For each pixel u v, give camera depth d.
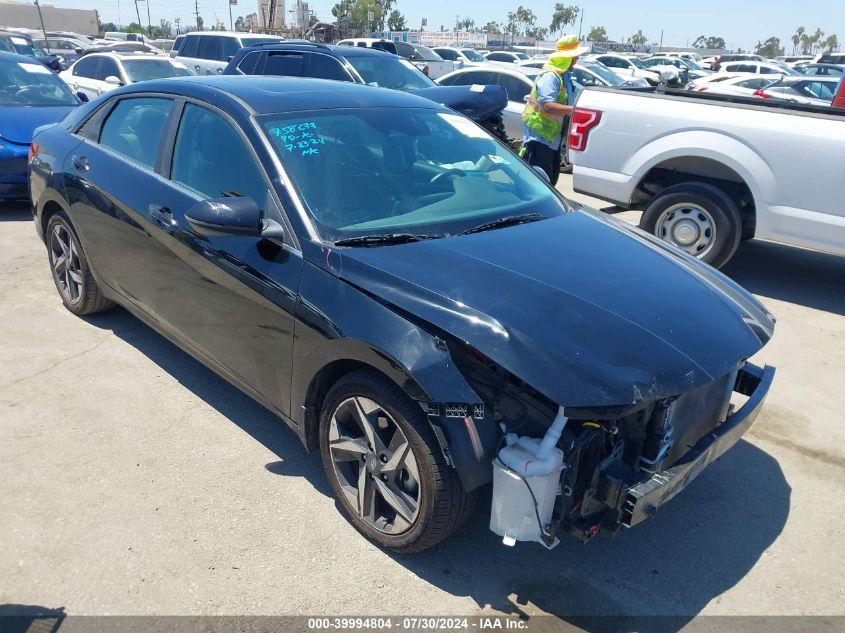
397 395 2.54
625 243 3.30
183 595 2.56
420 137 3.70
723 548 2.95
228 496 3.11
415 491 2.63
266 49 9.82
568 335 2.44
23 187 7.39
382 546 2.79
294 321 2.86
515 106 10.98
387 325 2.54
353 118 3.56
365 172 3.29
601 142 6.40
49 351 4.40
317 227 2.94
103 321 4.89
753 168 5.68
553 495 2.35
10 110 7.75
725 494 3.31
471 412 2.38
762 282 6.41
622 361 2.38
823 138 5.39
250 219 2.89
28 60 8.97
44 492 3.07
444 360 2.41
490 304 2.52
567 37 6.76
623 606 2.61
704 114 5.87
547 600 2.62
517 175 3.87
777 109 5.67
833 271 6.81
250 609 2.51
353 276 2.73
